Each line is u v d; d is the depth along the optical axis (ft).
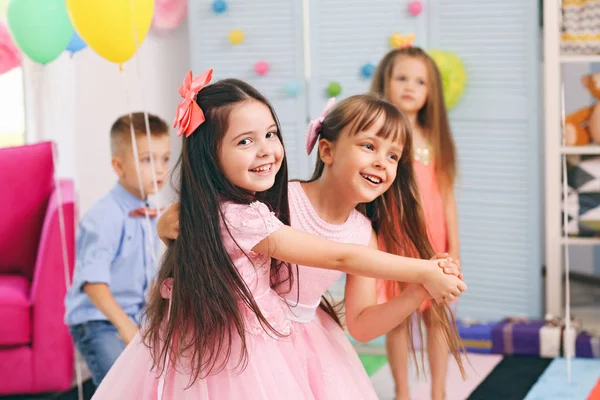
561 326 11.05
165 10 12.98
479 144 11.91
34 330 9.70
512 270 11.97
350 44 12.22
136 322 9.06
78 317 8.62
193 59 12.83
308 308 6.27
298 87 12.40
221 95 5.72
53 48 9.44
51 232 9.74
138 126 9.13
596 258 13.89
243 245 5.66
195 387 5.68
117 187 9.27
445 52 11.78
